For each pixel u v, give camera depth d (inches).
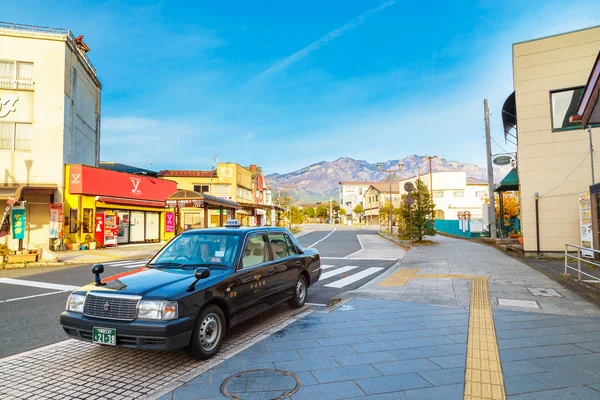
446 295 304.7
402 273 448.5
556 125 546.3
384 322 227.0
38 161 761.0
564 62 542.6
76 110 876.6
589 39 532.1
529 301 279.4
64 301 309.7
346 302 284.5
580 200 499.5
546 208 543.2
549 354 169.6
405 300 289.4
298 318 237.5
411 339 193.9
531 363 159.3
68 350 190.1
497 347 179.6
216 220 1455.5
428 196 879.7
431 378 146.1
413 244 844.0
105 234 871.1
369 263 577.9
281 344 188.1
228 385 142.2
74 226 792.3
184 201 720.3
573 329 207.9
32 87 764.0
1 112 746.2
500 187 711.7
